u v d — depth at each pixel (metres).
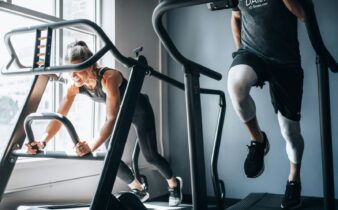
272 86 1.97
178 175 3.68
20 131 1.67
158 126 3.67
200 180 1.24
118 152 1.40
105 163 1.36
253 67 1.79
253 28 1.92
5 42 1.56
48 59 1.36
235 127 3.41
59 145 2.74
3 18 2.29
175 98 3.74
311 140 3.12
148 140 2.35
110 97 1.79
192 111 1.27
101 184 1.33
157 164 2.50
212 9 1.05
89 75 1.81
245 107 1.75
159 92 3.71
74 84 1.91
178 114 3.71
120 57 1.41
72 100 1.98
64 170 2.60
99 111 3.10
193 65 1.29
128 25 3.32
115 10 3.16
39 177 2.40
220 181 2.44
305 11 1.11
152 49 3.65
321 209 2.29
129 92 1.46
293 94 1.97
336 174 3.02
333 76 3.06
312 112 3.12
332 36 3.09
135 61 1.48
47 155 1.52
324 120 1.20
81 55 1.71
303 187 3.14
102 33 1.33
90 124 3.07
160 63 3.74
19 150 1.62
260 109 3.31
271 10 1.88
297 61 1.94
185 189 3.63
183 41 3.70
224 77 3.49
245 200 2.62
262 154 1.83
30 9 2.41
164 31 1.16
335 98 3.05
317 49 1.20
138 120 2.30
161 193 3.59
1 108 2.32
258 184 3.30
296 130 2.20
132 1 3.39
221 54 3.51
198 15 3.64
